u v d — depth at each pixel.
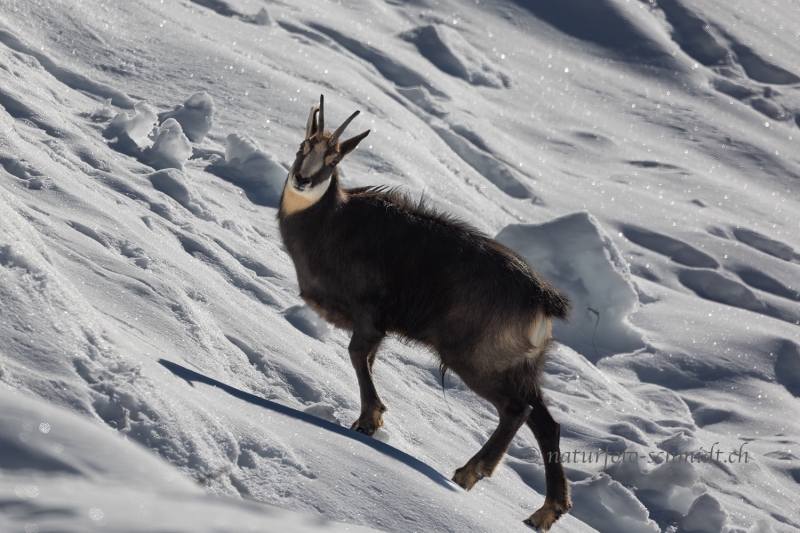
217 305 24.91
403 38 100.25
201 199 36.44
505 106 96.19
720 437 39.75
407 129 64.88
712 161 101.12
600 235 47.97
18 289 13.70
